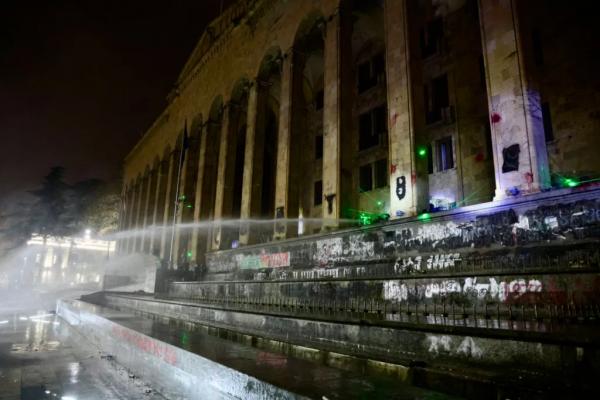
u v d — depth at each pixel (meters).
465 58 17.38
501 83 10.09
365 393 3.65
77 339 14.81
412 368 5.84
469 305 7.70
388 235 11.23
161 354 7.15
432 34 19.08
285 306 11.60
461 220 9.42
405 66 13.06
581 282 6.36
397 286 8.95
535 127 9.38
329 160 15.48
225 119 25.00
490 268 8.64
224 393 4.96
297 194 18.20
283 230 17.61
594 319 6.07
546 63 14.38
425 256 10.11
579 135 13.18
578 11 13.82
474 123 16.61
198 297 16.72
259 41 22.45
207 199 26.39
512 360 5.20
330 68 16.45
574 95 13.50
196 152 30.73
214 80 27.61
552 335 5.27
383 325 6.89
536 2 14.97
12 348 12.89
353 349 7.21
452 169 17.03
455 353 5.77
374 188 20.78
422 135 12.57
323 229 15.05
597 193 7.21
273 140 31.81
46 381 8.52
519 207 8.36
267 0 21.84
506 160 9.62
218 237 22.77
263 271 16.78
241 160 33.62
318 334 8.04
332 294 10.39
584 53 13.48
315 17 18.59
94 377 8.84
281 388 3.89
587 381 4.54
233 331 10.38
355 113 22.72
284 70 19.72
